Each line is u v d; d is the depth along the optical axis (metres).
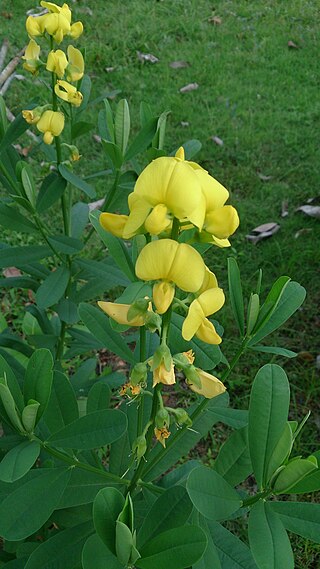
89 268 0.41
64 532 0.31
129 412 0.35
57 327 0.52
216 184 0.22
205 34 1.14
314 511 0.25
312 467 0.24
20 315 0.66
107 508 0.23
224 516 0.25
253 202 0.82
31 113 0.40
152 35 1.12
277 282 0.26
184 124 0.93
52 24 0.40
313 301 0.71
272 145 0.90
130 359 0.31
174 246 0.21
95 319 0.31
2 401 0.25
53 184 0.41
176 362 0.25
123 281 0.41
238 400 0.61
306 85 1.03
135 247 0.29
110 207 0.41
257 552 0.24
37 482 0.28
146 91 1.00
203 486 0.25
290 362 0.64
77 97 0.40
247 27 1.17
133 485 0.30
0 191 0.79
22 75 0.97
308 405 0.60
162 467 0.33
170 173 0.20
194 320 0.22
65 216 0.44
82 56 0.41
